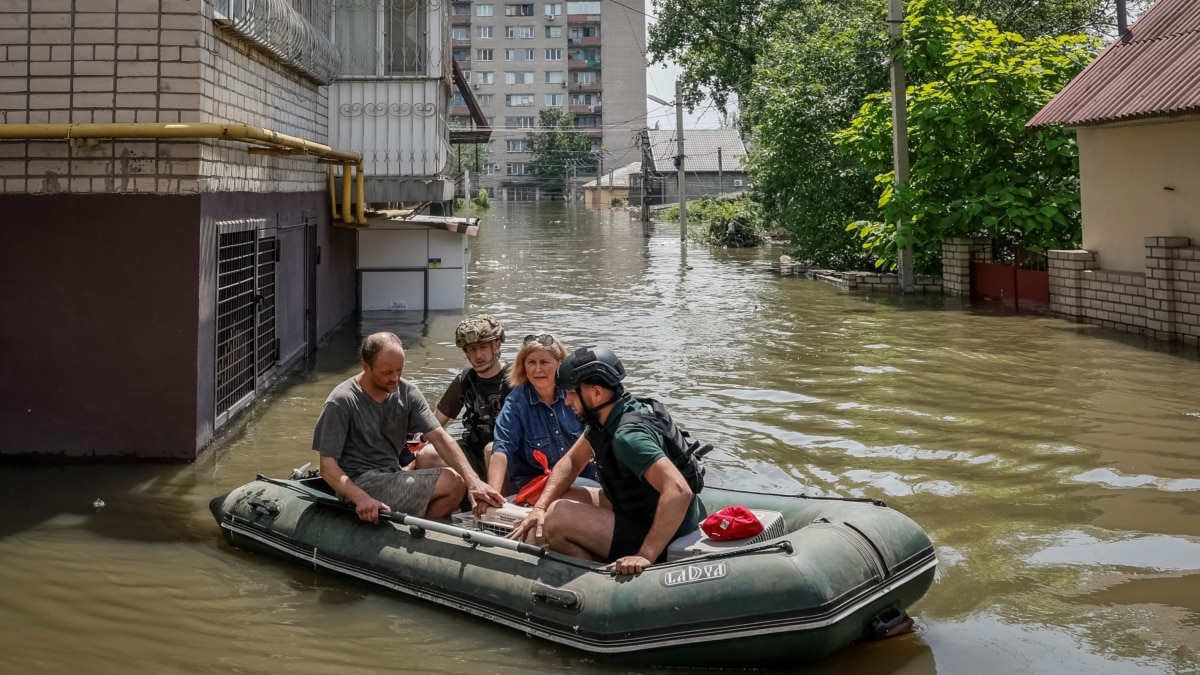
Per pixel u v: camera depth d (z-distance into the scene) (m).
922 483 7.36
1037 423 9.05
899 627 4.80
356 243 17.19
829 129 24.17
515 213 70.75
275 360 11.04
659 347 13.51
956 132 18.92
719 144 76.56
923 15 19.50
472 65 105.69
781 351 13.16
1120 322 14.66
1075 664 4.53
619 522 5.07
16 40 7.70
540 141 103.19
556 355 5.91
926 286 20.41
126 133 7.53
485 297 19.59
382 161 15.87
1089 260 15.66
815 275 23.73
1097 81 15.43
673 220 55.06
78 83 7.73
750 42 40.22
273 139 8.48
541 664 4.56
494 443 5.95
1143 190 14.47
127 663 4.53
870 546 4.80
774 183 25.91
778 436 8.73
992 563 5.79
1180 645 4.71
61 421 7.89
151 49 7.76
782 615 4.41
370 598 5.33
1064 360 12.17
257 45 9.55
